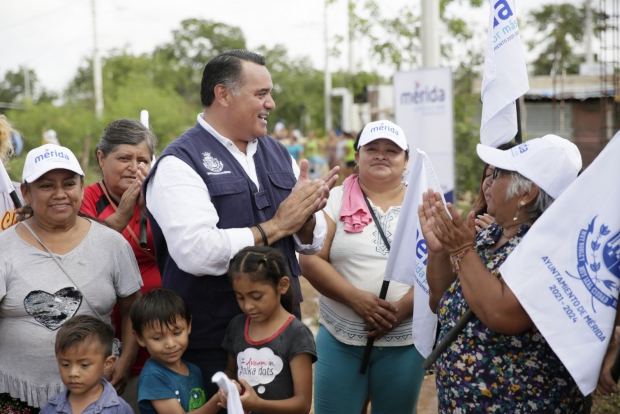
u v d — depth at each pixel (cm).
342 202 421
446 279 325
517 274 269
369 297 395
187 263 320
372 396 421
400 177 422
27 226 338
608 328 265
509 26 347
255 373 323
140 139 407
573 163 285
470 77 1193
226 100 343
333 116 4744
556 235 269
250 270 310
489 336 284
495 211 298
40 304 328
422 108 739
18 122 2627
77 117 2716
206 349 344
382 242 409
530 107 1698
